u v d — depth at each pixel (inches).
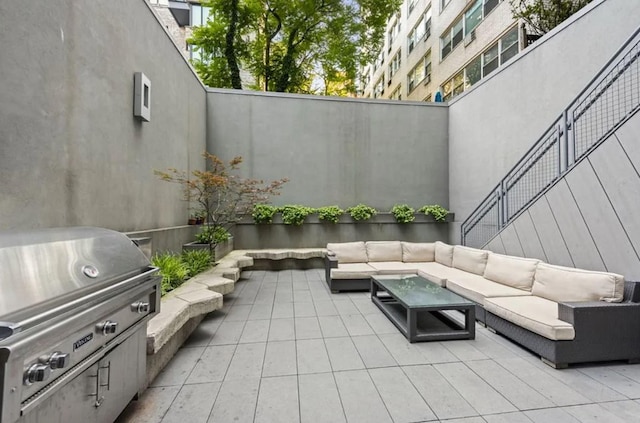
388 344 111.3
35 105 84.3
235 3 362.9
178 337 106.3
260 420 69.4
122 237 74.4
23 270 43.7
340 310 150.6
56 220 91.8
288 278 223.1
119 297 58.4
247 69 451.5
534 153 177.3
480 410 72.9
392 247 219.5
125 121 130.8
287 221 265.6
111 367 60.2
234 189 258.5
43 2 86.4
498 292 133.0
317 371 91.5
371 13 417.7
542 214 150.9
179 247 185.3
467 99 269.1
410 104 300.0
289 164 282.5
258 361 97.8
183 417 70.1
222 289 137.1
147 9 150.4
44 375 38.9
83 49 103.5
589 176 125.7
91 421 53.7
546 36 183.3
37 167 85.0
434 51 423.5
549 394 79.6
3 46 74.8
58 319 43.1
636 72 132.0
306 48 433.7
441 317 135.5
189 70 219.8
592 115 154.0
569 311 94.8
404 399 77.4
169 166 180.7
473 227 247.8
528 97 198.2
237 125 275.7
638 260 107.3
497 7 297.6
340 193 289.1
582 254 129.2
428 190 300.4
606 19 149.3
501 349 107.7
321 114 288.2
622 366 94.7
